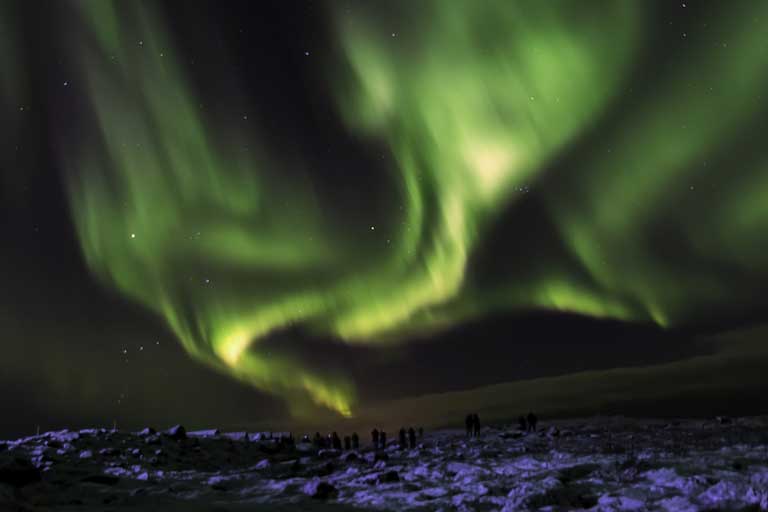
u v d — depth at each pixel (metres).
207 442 18.14
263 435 20.92
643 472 12.02
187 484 11.77
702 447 16.80
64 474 11.73
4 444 14.62
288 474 14.08
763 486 9.01
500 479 12.05
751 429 23.66
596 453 16.36
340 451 20.27
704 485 10.05
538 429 29.66
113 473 12.55
